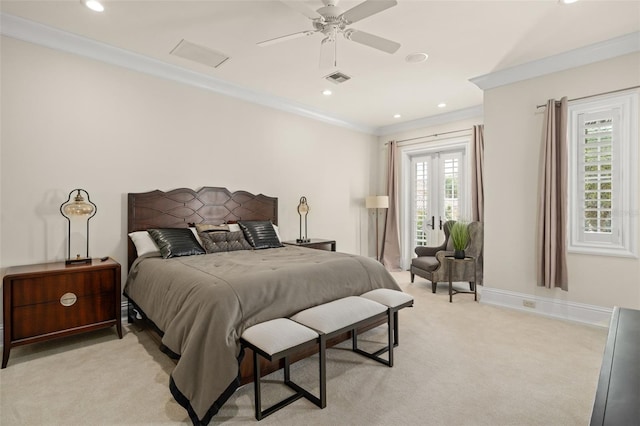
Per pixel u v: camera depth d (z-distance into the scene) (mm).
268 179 4957
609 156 3334
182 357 1983
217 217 4289
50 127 3133
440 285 5219
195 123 4145
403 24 2928
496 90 4086
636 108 3162
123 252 3586
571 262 3535
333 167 5961
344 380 2340
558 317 3613
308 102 5109
